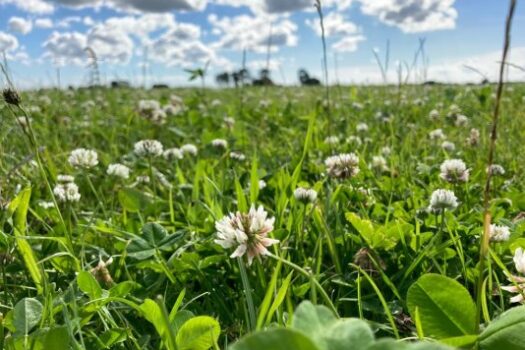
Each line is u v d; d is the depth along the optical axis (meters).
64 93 1.25
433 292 0.16
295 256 0.27
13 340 0.16
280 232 0.26
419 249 0.25
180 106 0.96
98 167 0.50
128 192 0.35
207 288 0.24
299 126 0.73
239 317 0.22
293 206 0.30
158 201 0.36
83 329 0.21
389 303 0.21
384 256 0.26
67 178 0.36
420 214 0.31
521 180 0.41
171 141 0.66
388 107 0.85
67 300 0.20
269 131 0.70
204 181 0.37
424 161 0.49
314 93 1.48
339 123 0.70
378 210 0.32
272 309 0.17
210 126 0.74
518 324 0.13
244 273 0.18
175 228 0.32
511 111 0.75
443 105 0.93
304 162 0.45
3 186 0.34
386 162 0.46
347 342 0.09
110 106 0.98
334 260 0.24
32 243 0.28
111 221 0.34
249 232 0.18
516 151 0.50
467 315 0.15
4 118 0.35
